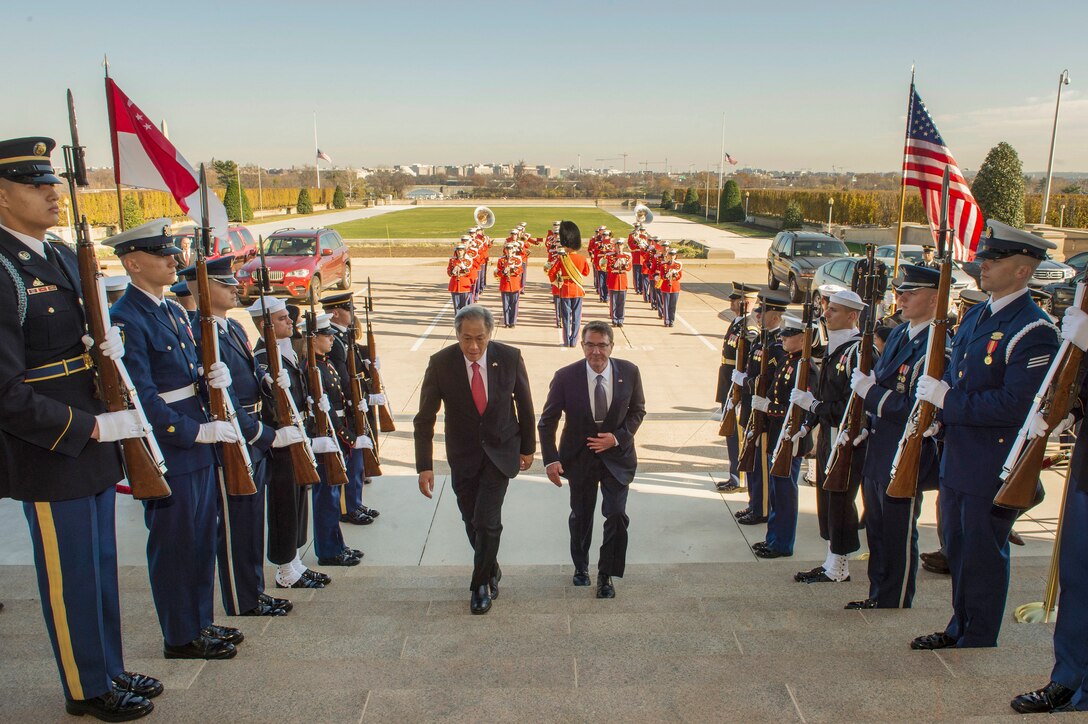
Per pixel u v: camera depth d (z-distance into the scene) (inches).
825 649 133.0
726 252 1039.0
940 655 123.6
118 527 232.8
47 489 106.1
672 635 138.1
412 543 228.7
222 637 136.1
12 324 101.3
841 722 99.6
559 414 183.9
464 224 1781.5
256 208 2304.4
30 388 101.7
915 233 1098.7
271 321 165.2
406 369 439.2
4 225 105.0
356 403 233.9
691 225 1798.7
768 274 805.9
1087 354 108.9
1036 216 1173.7
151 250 134.0
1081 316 107.6
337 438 224.4
